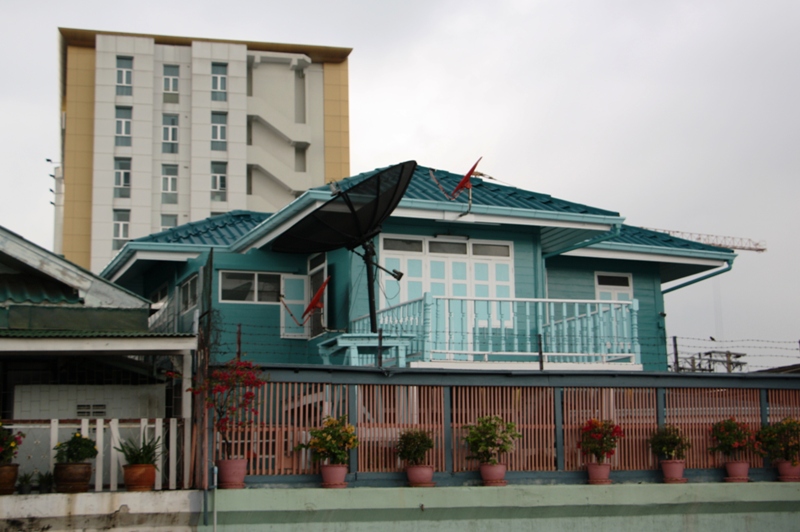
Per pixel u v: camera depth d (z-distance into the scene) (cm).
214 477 1079
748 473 1371
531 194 1881
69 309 1244
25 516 1023
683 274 2209
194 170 5494
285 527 1116
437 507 1176
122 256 1930
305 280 1822
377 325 1636
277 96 5841
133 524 1062
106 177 5412
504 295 1783
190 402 1148
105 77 5488
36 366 1288
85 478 1070
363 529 1149
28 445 1129
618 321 1658
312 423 1185
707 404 1380
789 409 1423
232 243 1844
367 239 1566
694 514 1303
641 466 1328
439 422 1243
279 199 5719
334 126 5891
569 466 1292
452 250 1767
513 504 1209
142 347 1117
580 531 1245
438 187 1842
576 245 1891
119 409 1278
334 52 5950
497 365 1528
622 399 1336
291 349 1780
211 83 5616
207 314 1122
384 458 1211
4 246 1252
